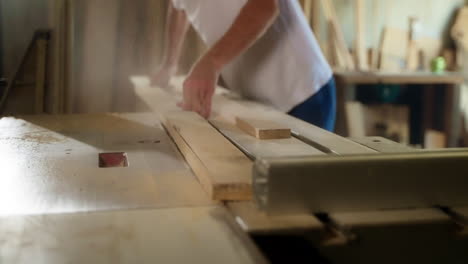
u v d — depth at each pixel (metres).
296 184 0.67
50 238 0.61
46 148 1.10
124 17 2.94
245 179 0.77
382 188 0.69
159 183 0.84
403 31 3.77
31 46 2.73
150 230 0.64
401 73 3.37
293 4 1.64
